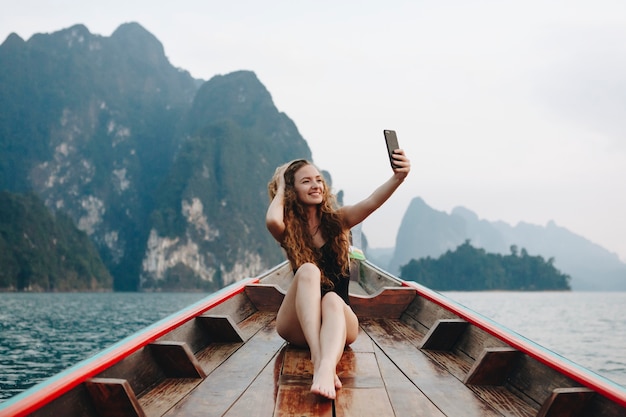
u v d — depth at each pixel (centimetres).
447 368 271
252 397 219
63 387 170
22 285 12538
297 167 282
